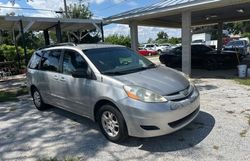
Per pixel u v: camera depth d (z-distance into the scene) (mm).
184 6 9891
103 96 4301
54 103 5988
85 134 4895
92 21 14344
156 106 3816
